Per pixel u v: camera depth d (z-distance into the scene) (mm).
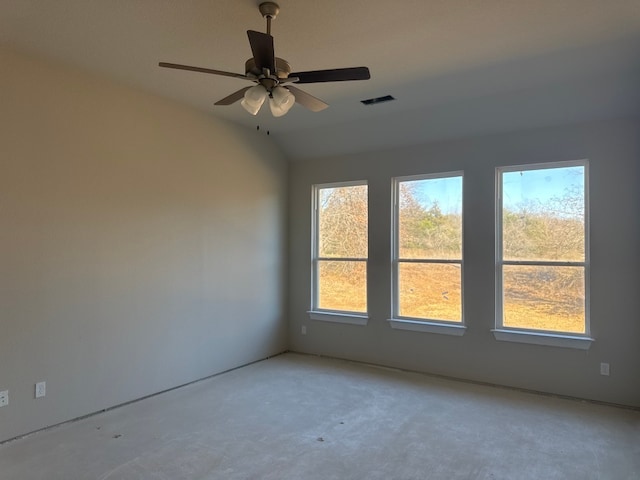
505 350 4242
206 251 4480
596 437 3117
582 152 3926
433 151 4641
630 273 3727
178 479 2545
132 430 3203
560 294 4035
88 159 3484
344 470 2660
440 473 2631
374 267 4992
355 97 3986
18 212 3062
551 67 3328
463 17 2615
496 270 4305
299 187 5562
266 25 2674
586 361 3885
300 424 3338
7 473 2592
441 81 3609
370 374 4633
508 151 4258
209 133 4520
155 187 3988
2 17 2613
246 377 4508
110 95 3641
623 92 3568
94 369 3506
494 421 3404
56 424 3260
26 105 3117
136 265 3822
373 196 5012
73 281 3373
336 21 2656
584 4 2469
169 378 4094
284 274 5559
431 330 4605
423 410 3631
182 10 2543
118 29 2771
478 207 4391
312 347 5441
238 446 2967
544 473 2631
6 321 3000
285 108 2559
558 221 4062
